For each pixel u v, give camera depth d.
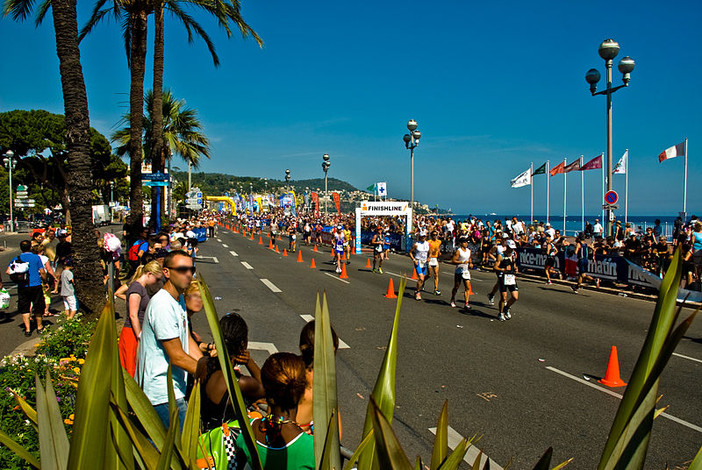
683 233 13.59
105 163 54.25
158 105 17.03
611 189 17.73
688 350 8.57
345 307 12.30
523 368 7.45
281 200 66.50
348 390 6.45
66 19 7.64
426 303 13.20
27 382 4.13
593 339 9.33
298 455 2.35
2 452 3.26
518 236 22.52
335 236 21.53
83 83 7.88
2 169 48.69
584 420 5.50
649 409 1.13
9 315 10.66
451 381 6.80
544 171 27.95
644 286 14.44
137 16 14.59
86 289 7.79
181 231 20.77
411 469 1.12
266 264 22.72
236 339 3.08
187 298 4.01
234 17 15.40
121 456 1.21
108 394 1.04
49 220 48.97
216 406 2.95
